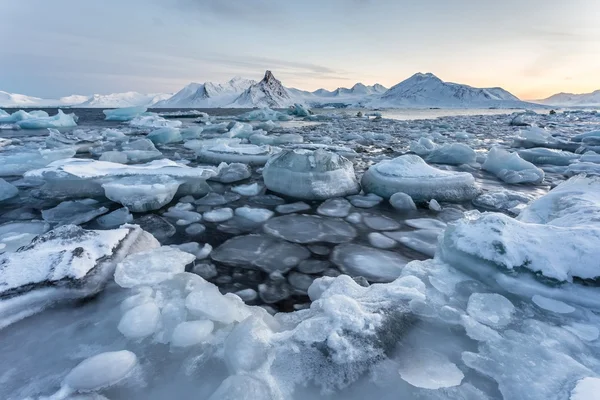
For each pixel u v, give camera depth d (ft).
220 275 7.02
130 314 4.65
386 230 9.82
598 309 4.80
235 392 3.41
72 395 3.55
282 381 3.75
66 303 4.98
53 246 5.86
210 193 13.64
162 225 9.76
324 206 12.09
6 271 5.01
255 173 17.92
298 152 13.85
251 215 10.86
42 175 12.12
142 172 12.80
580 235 5.48
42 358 4.09
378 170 13.76
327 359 4.04
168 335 4.46
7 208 11.27
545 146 26.94
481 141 32.14
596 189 7.82
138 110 67.46
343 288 5.66
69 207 11.07
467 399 3.52
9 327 4.51
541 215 7.78
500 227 5.92
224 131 44.45
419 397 3.57
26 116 51.37
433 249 8.51
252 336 4.22
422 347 4.31
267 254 8.08
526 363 3.91
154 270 5.93
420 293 5.38
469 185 12.94
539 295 5.09
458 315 4.83
